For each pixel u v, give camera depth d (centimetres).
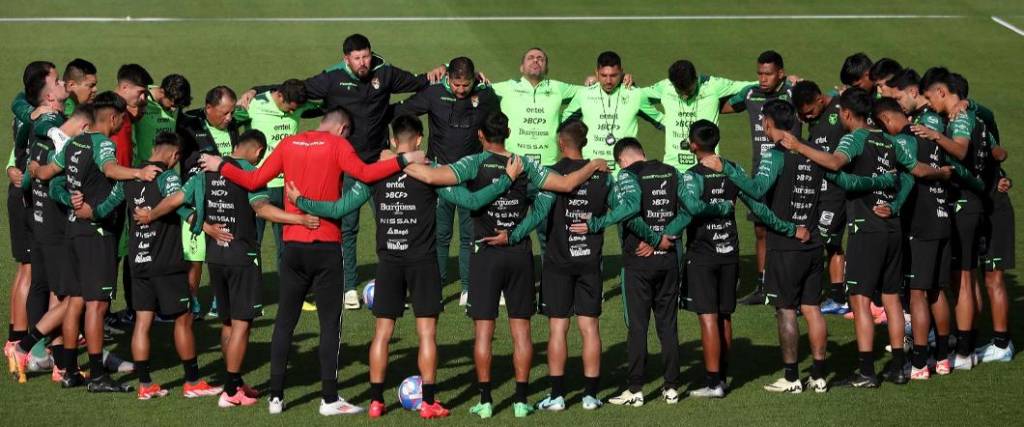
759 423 2661
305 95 3444
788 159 2817
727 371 3048
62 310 2939
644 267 2756
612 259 4088
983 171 3059
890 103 2947
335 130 2773
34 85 3145
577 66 6531
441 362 3105
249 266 2778
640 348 2766
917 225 2944
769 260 2855
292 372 3036
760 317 3497
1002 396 2838
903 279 3108
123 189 2786
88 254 2850
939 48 6988
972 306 3045
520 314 2722
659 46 6931
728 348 2886
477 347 2705
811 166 2814
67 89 3272
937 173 2911
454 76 3406
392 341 3272
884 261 2895
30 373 3005
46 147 2947
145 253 2769
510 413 2738
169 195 2762
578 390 2916
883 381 2959
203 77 6209
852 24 7406
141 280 2794
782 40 7094
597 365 2756
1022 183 4822
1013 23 7456
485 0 7756
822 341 2867
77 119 2959
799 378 2923
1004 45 7050
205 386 2858
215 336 3334
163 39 6781
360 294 3684
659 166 2786
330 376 2712
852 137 2858
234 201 2761
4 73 6119
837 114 3409
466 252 3616
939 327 3016
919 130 2936
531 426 2645
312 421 2673
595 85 3644
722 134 5662
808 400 2817
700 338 3297
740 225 4475
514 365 2778
